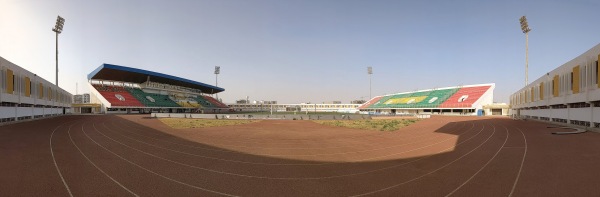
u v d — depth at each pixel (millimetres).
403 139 16531
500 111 55656
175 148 12594
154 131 19922
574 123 21656
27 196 6113
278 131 21328
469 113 58375
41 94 32344
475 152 11484
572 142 13469
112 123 26984
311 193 6543
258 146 13586
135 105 58469
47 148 12023
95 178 7559
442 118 41656
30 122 26844
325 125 27453
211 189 6785
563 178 7324
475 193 6379
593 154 10383
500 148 12320
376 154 11516
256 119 36406
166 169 8641
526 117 37781
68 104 50281
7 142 13609
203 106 82250
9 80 23266
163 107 64938
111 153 11109
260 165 9375
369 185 7145
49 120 30328
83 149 11914
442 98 66938
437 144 14172
